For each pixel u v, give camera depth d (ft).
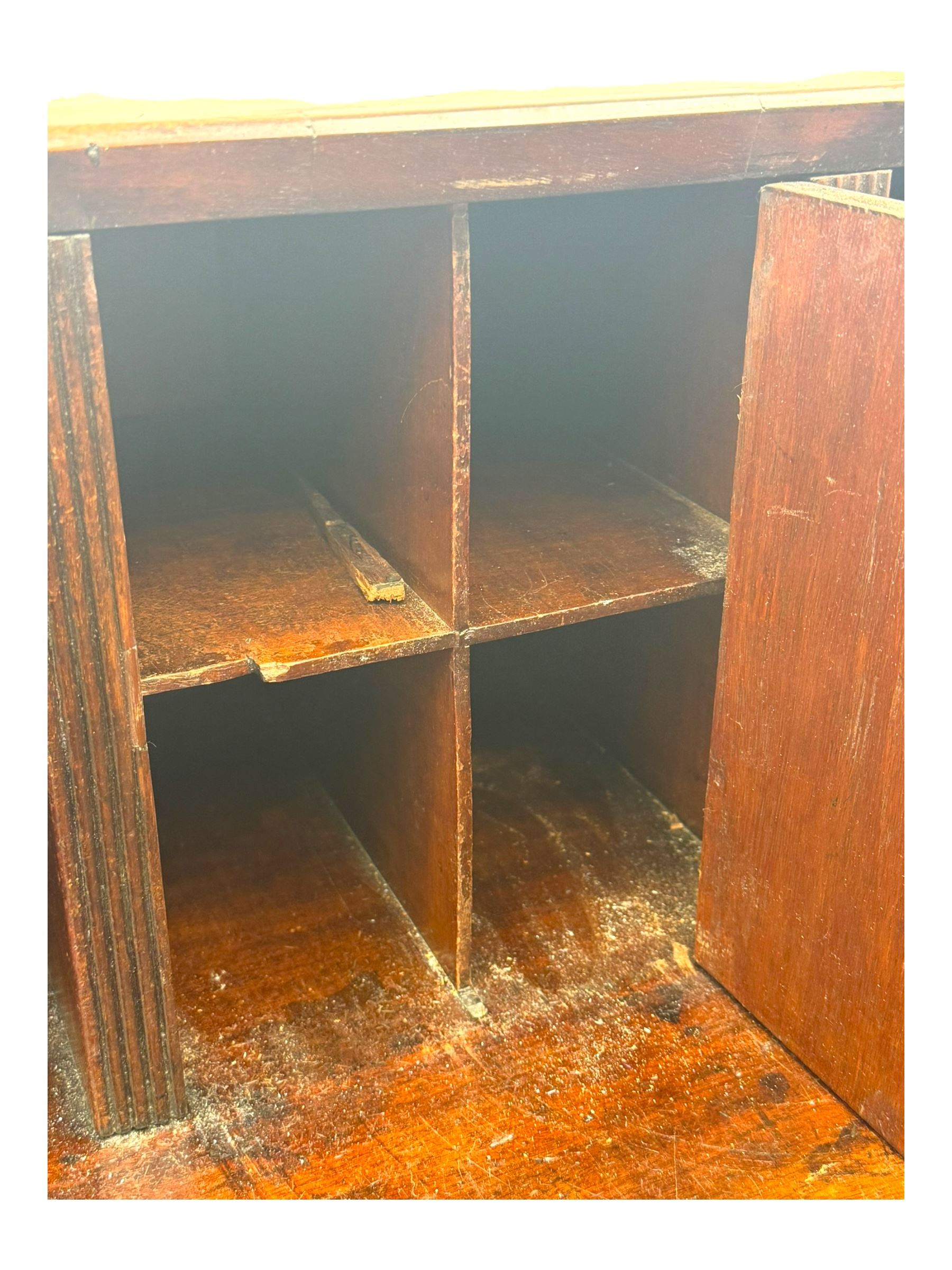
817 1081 5.59
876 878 4.99
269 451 7.14
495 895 6.74
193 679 4.99
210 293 7.42
